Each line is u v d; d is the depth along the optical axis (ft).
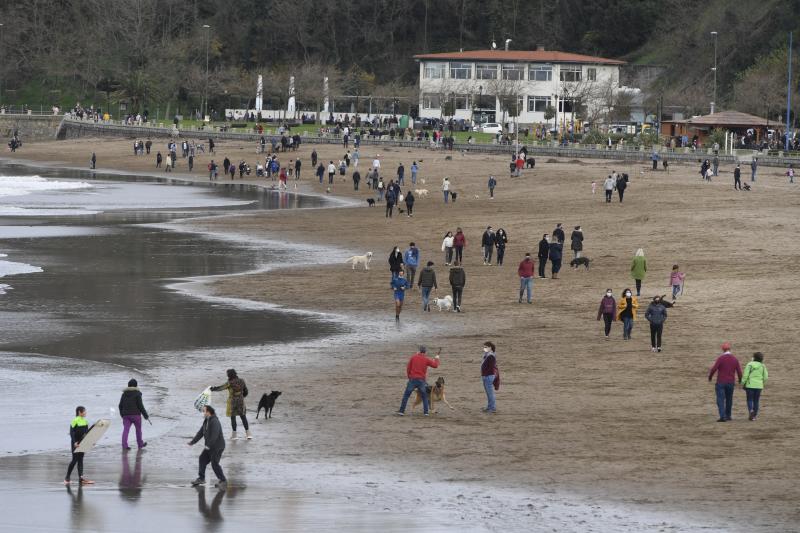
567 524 170.09
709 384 263.70
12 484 191.52
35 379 273.54
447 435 221.25
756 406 228.63
